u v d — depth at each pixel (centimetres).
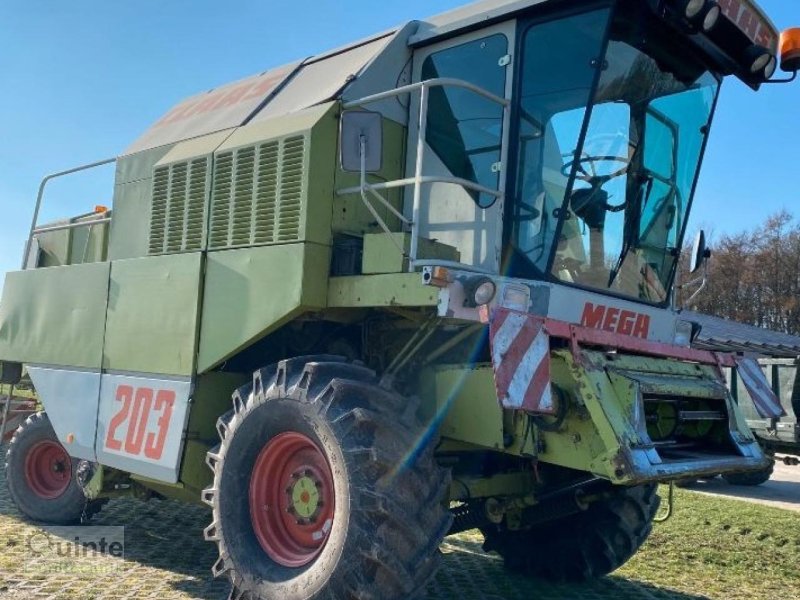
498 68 405
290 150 398
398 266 352
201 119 506
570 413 339
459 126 416
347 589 309
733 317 3844
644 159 432
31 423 589
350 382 341
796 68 440
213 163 443
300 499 364
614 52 387
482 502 431
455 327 381
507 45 402
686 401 393
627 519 460
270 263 393
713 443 407
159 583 437
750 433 412
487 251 392
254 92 492
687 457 369
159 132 531
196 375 424
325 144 393
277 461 374
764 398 446
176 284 445
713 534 682
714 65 451
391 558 308
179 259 446
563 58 385
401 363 395
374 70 424
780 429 999
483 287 324
